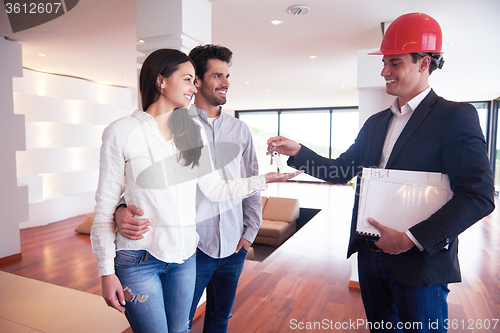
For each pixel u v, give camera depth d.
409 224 1.02
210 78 1.47
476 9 2.75
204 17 2.51
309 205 7.33
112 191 1.04
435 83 6.60
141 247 1.04
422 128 1.06
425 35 1.06
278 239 5.48
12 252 3.71
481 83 6.54
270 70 5.54
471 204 0.90
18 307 2.58
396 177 1.06
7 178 3.65
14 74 3.66
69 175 5.87
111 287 1.02
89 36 3.61
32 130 5.38
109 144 1.02
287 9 2.86
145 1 2.37
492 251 4.14
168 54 1.08
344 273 3.25
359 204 1.10
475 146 0.94
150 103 1.12
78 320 2.38
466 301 2.70
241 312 2.46
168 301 1.17
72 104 5.93
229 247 1.52
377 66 2.75
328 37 3.66
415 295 1.08
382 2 2.68
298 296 2.73
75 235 4.82
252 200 1.66
